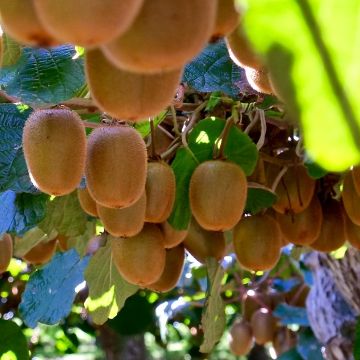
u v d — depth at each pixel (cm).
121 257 57
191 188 53
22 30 27
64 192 46
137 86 32
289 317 115
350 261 82
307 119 18
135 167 47
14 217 65
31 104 53
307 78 18
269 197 59
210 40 31
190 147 60
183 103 64
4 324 71
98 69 32
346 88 18
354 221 56
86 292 130
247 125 67
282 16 18
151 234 57
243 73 55
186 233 60
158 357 287
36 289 83
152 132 56
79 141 46
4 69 53
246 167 60
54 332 189
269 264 60
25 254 77
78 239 79
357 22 18
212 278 65
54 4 23
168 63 25
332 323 93
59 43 27
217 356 267
